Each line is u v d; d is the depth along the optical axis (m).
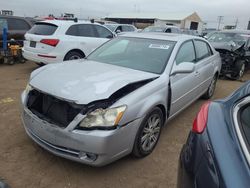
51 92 3.04
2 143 3.69
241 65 9.15
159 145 3.94
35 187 2.90
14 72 8.29
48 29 7.77
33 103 3.32
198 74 4.91
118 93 3.07
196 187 1.73
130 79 3.35
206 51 5.64
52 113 3.10
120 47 4.57
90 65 3.98
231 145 1.75
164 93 3.64
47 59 7.58
